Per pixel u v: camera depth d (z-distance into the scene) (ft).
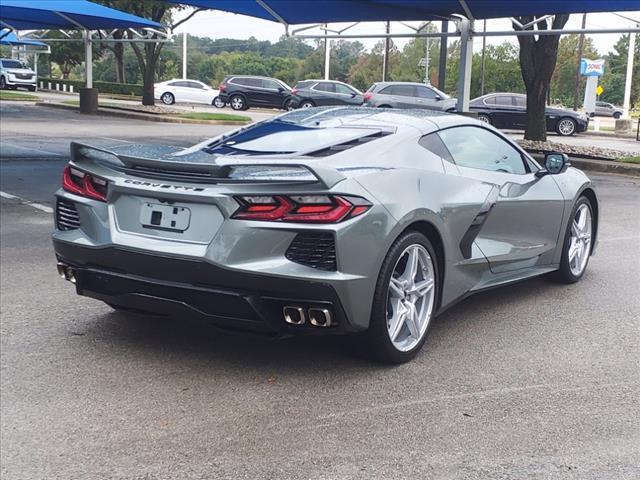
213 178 12.63
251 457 10.66
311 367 14.05
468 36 50.42
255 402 12.51
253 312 12.51
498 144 18.10
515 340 15.87
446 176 15.25
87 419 11.83
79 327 16.12
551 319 17.42
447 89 291.58
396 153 14.74
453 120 16.90
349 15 55.67
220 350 14.89
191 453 10.78
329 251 12.36
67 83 202.39
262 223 12.32
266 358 14.49
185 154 14.38
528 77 67.97
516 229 17.71
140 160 13.23
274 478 10.09
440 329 16.53
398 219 13.26
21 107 106.01
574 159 57.06
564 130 103.40
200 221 12.77
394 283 13.83
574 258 20.76
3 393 12.71
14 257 22.38
